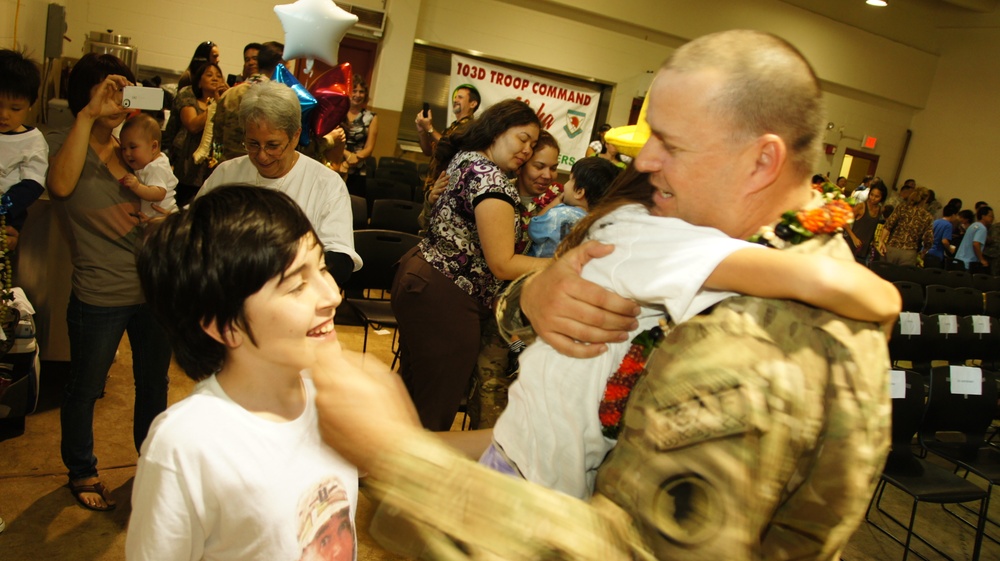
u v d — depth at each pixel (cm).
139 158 226
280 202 92
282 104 199
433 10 944
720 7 1052
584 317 66
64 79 507
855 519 57
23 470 259
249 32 833
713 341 55
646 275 63
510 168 237
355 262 215
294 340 90
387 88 920
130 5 781
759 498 52
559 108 1036
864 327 57
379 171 779
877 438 57
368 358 66
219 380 95
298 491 95
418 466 55
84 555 223
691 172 63
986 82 1191
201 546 93
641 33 1040
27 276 310
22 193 223
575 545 50
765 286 56
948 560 310
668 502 53
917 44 1220
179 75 809
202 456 89
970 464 306
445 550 52
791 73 60
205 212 88
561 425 68
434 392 242
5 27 502
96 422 297
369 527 57
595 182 269
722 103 60
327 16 375
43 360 323
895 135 1274
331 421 60
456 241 232
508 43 984
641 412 57
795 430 53
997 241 1050
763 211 64
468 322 237
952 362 442
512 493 53
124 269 224
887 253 915
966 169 1216
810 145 61
